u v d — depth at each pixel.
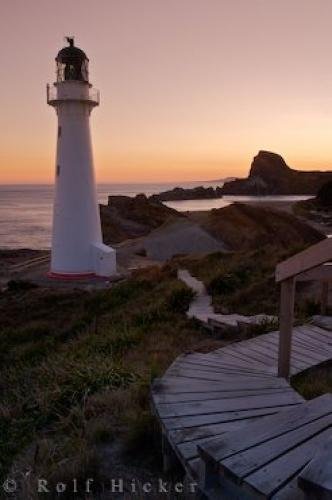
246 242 31.56
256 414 4.15
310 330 7.46
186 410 4.23
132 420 4.83
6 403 6.62
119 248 42.91
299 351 6.39
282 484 2.54
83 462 4.12
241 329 8.88
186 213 74.81
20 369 9.70
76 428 5.07
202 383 4.97
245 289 12.48
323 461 2.16
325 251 4.26
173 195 179.25
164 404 4.38
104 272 29.00
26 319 17.52
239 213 34.47
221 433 3.76
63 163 29.08
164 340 9.18
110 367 6.86
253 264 15.15
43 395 6.19
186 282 15.20
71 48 28.50
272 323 8.64
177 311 11.62
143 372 6.56
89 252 29.72
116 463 4.28
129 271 31.36
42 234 78.94
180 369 5.52
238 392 4.68
